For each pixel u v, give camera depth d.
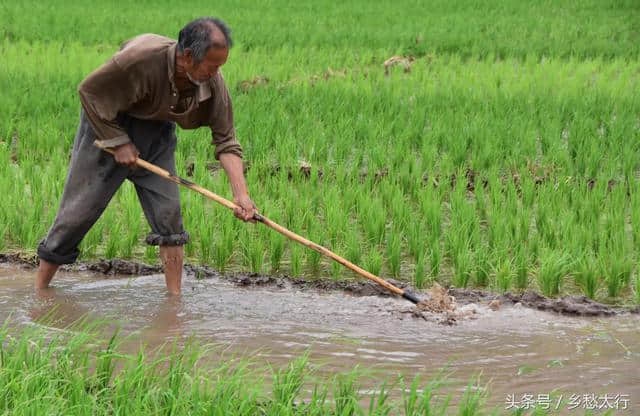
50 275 9.13
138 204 11.13
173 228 8.91
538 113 17.19
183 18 30.02
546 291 9.41
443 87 19.81
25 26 27.20
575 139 14.88
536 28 30.06
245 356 7.53
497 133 15.19
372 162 13.65
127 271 9.88
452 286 9.57
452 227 10.52
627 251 10.12
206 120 8.45
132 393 5.88
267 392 6.54
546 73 21.67
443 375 7.22
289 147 14.34
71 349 6.44
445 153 14.60
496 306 8.92
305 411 5.92
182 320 8.45
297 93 18.47
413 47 25.67
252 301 9.06
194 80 7.76
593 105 17.44
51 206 11.38
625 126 15.70
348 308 8.93
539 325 8.52
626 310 8.91
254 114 16.25
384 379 7.08
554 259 9.55
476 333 8.27
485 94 18.94
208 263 10.20
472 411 5.92
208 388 5.87
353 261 10.02
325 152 14.47
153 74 7.89
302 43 26.20
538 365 7.48
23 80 18.97
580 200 11.67
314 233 10.30
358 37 27.08
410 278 9.84
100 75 7.91
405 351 7.77
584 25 30.53
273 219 10.73
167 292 9.23
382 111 17.19
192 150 14.88
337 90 18.84
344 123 15.77
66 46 24.17
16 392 5.71
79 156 8.59
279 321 8.49
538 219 11.09
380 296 9.34
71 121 15.65
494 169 13.04
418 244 10.34
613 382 7.11
